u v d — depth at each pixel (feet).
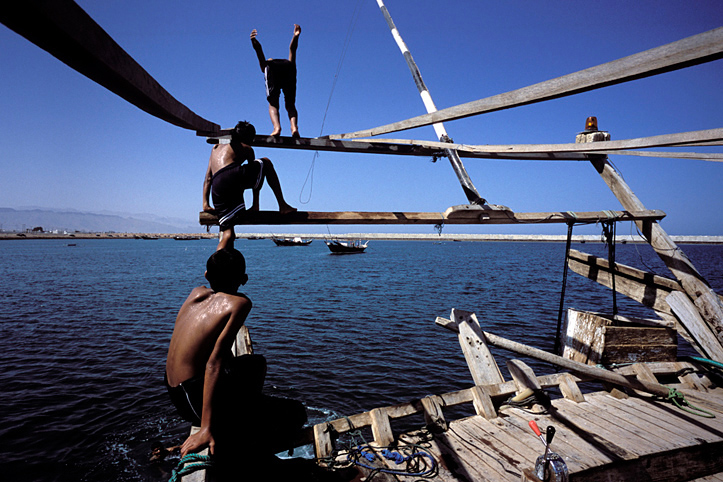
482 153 20.56
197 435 8.16
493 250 430.20
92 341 50.83
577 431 13.62
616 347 18.78
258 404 9.95
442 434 13.53
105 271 153.48
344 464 11.89
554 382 17.07
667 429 13.79
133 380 37.22
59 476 22.81
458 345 48.11
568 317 21.18
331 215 13.75
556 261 229.66
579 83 7.65
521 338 48.85
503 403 15.81
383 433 13.02
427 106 20.98
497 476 11.18
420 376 37.27
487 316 62.75
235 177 11.82
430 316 65.67
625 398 16.42
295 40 17.54
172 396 9.11
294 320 62.69
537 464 9.36
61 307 74.90
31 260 214.90
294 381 35.96
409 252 347.36
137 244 578.66
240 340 14.33
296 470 11.33
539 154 21.61
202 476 8.48
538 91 8.32
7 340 51.01
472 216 14.90
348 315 66.59
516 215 15.94
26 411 30.60
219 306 8.69
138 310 72.38
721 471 13.10
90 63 5.25
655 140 12.56
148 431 27.81
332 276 132.87
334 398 32.22
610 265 22.31
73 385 35.99
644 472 12.09
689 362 19.04
